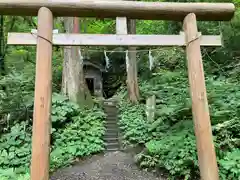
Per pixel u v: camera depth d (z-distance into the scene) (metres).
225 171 4.26
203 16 4.05
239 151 4.48
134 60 10.11
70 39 3.71
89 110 8.55
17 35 3.62
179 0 8.94
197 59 3.76
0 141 6.03
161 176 4.97
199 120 3.57
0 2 3.64
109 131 7.86
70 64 9.03
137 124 7.51
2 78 8.77
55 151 6.13
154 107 7.56
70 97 8.77
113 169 5.57
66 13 3.83
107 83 15.46
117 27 3.88
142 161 5.49
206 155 3.46
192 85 3.72
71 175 5.29
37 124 3.33
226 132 5.07
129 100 9.86
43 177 3.24
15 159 5.46
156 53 12.44
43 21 3.64
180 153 4.82
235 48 9.92
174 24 10.57
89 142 6.82
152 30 11.79
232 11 4.00
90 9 3.79
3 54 10.12
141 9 3.87
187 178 4.50
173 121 6.52
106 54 14.96
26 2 3.67
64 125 7.33
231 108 5.98
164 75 10.75
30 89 8.65
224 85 7.65
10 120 6.83
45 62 3.52
